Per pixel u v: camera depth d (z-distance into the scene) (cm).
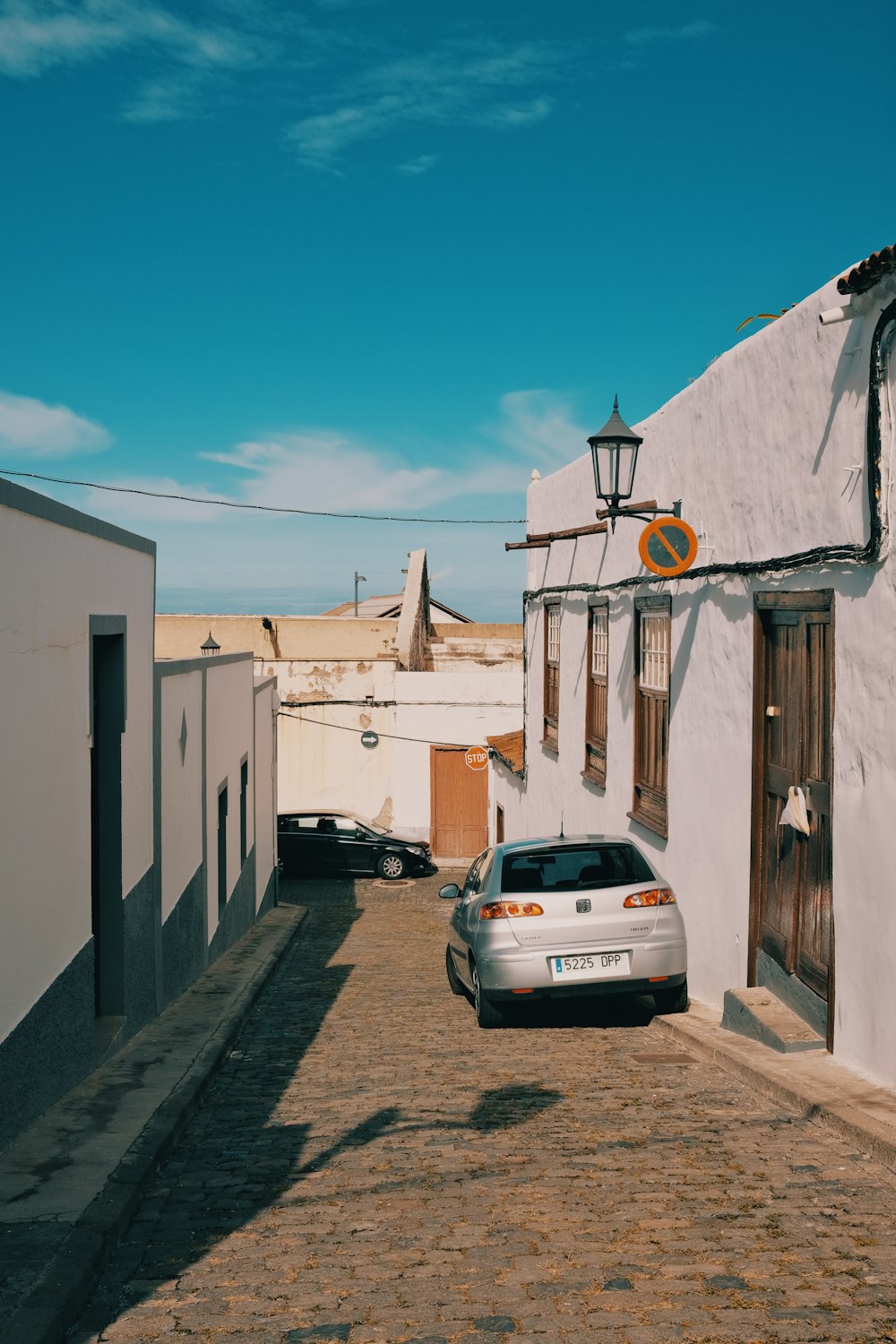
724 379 898
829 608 706
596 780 1361
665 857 1078
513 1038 870
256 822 1842
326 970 1388
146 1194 513
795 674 784
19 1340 342
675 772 1040
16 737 577
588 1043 838
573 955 866
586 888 884
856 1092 596
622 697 1253
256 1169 546
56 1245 421
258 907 1859
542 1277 386
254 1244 440
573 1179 495
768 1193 462
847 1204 443
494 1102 654
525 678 1820
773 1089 624
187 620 3238
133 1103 647
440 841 2888
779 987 796
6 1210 467
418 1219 455
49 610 637
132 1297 395
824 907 720
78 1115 622
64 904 668
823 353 716
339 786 2884
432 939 1711
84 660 716
